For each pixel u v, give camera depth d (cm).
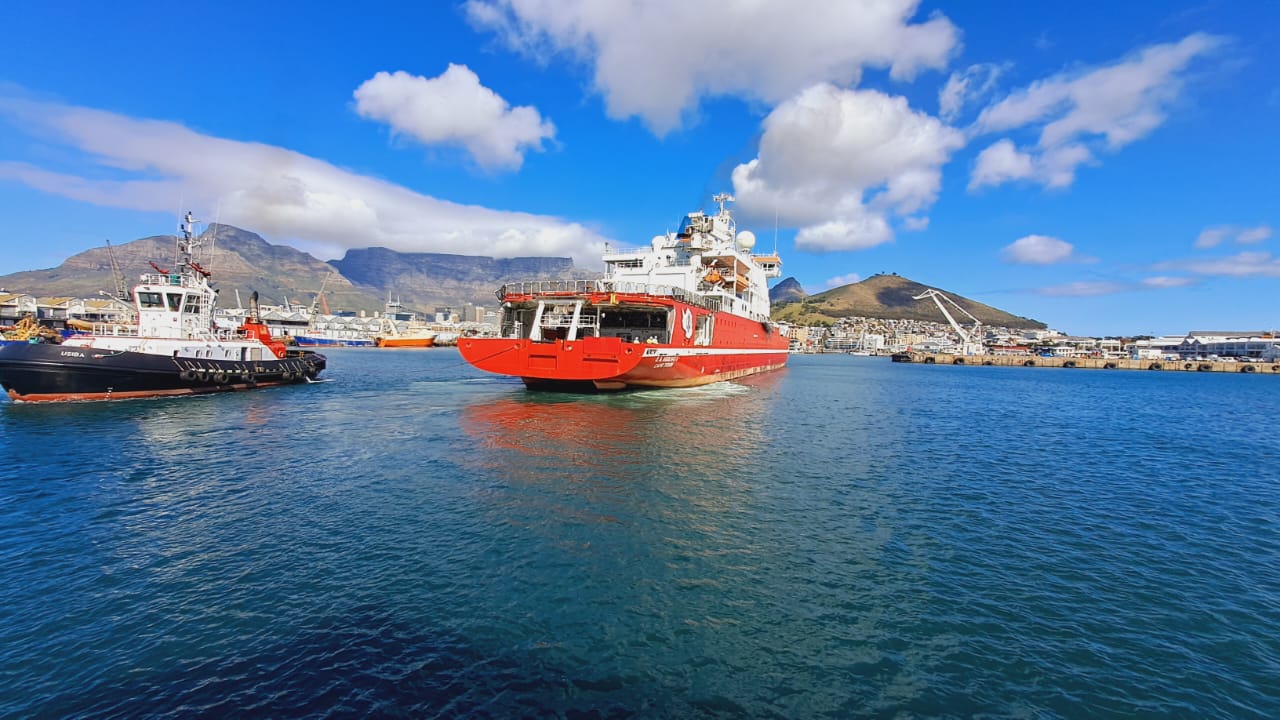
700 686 784
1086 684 814
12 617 926
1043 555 1302
